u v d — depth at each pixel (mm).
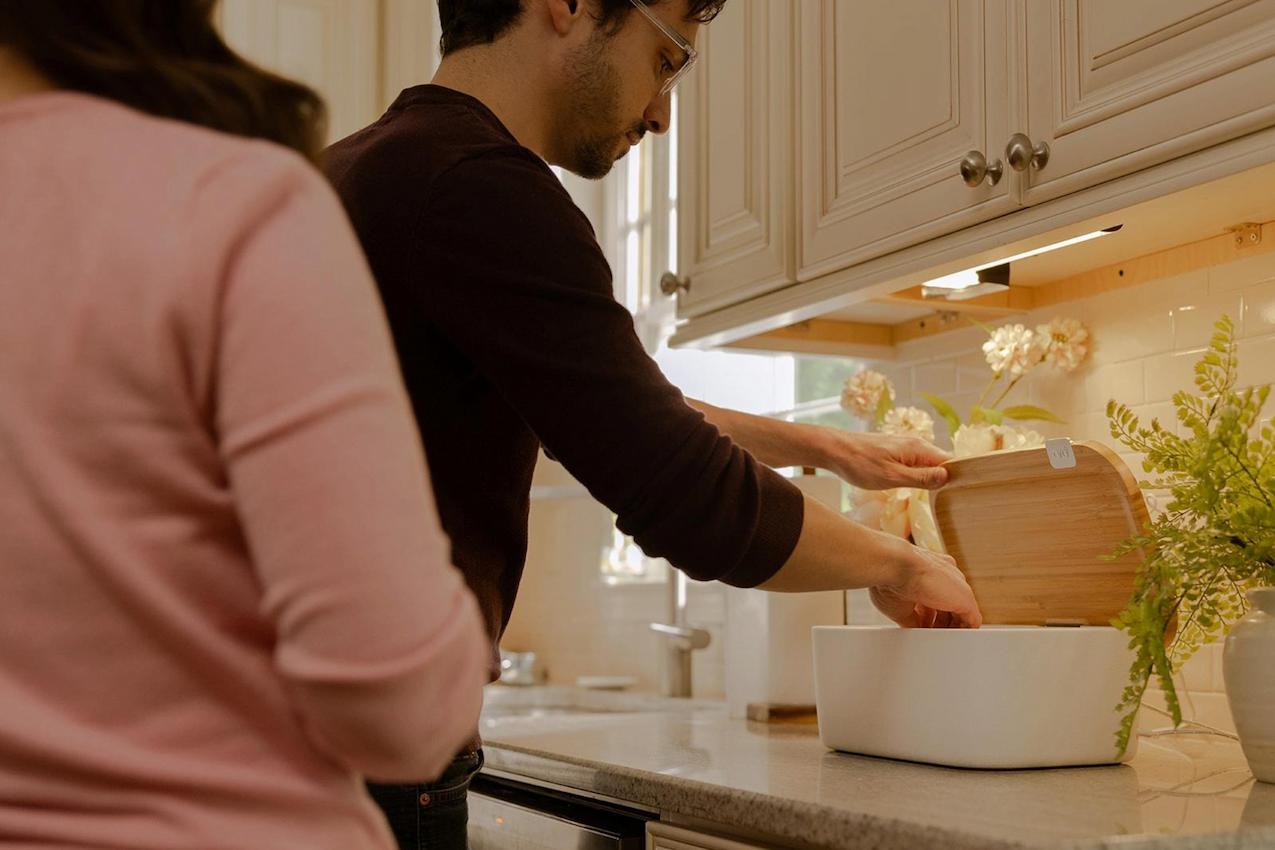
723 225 1990
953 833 898
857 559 1233
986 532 1627
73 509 583
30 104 643
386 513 576
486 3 1271
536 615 3574
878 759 1402
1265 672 1190
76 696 590
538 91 1287
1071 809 1033
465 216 1085
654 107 1394
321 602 558
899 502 1737
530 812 1470
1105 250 1744
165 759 589
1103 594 1471
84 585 589
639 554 3146
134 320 587
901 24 1620
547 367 1065
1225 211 1521
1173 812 1019
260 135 707
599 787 1364
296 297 590
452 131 1145
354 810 633
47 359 590
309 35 3098
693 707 2586
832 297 1737
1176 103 1217
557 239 1093
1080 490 1474
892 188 1612
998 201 1432
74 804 581
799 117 1825
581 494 3006
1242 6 1160
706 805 1166
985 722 1283
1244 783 1207
